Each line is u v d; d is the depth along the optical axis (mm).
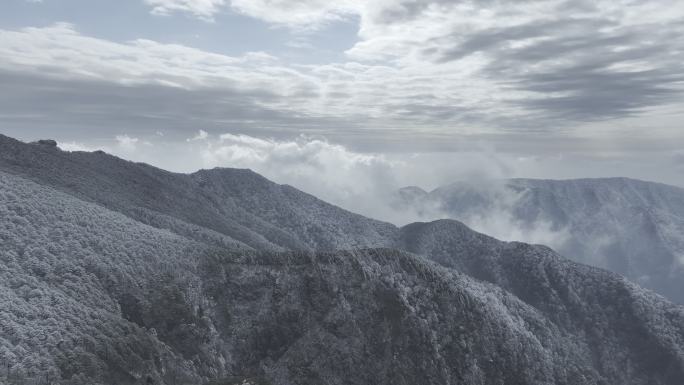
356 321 156125
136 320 116688
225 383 116188
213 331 131750
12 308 89062
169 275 135750
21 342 82000
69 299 101938
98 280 117688
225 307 142125
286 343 144750
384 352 152875
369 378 146250
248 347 138250
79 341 89688
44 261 113188
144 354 101188
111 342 95875
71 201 153375
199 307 134625
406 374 150750
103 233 138750
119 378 89188
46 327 88250
